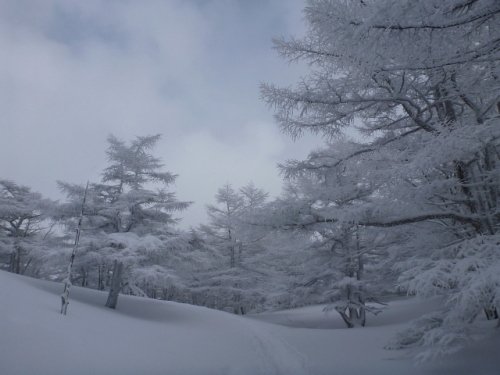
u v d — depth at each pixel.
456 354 5.37
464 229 7.16
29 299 7.28
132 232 14.83
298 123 6.14
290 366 6.11
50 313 6.60
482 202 6.14
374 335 9.14
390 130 7.20
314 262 16.16
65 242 16.17
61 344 5.04
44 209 14.55
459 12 3.59
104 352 5.40
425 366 5.07
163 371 5.04
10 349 4.24
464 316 4.66
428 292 4.52
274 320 20.52
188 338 8.90
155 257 14.80
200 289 27.41
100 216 15.66
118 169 16.22
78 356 4.82
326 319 18.64
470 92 6.12
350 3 3.85
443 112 7.11
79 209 14.55
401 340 6.22
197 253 15.89
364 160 7.46
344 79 5.49
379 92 5.89
